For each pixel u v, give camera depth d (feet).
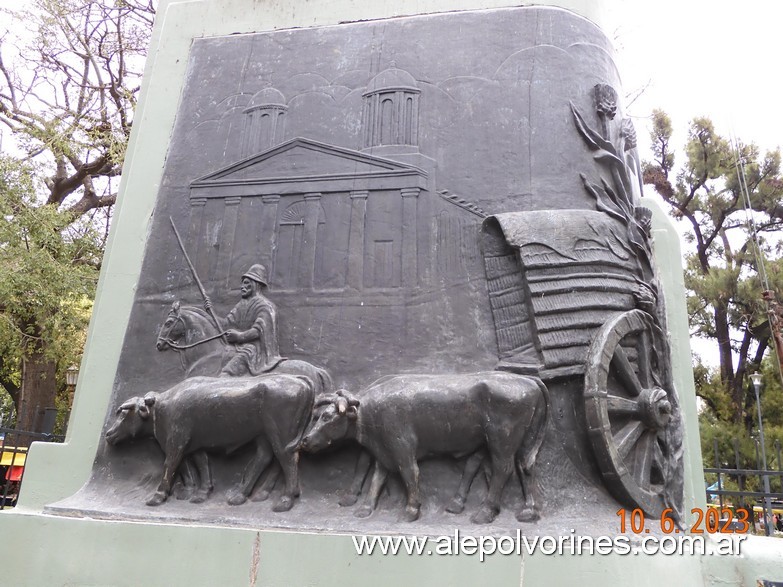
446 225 8.32
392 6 9.87
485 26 9.37
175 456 7.71
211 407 7.65
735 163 56.08
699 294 55.11
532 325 7.60
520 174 8.42
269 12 10.38
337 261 8.45
